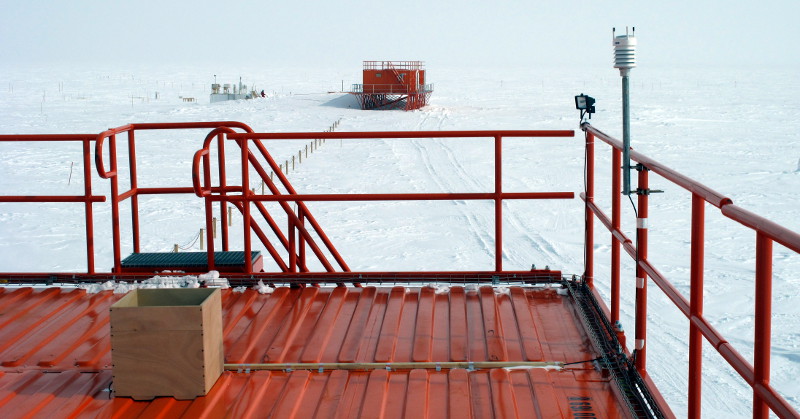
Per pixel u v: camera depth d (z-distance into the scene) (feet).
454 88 322.55
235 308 14.15
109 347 12.40
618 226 12.30
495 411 10.00
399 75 185.16
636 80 414.41
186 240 49.96
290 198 15.66
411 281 15.33
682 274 40.91
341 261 18.07
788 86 323.78
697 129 127.54
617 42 10.36
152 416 10.09
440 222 55.26
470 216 57.16
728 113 163.53
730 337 30.78
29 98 254.27
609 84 361.92
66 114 175.63
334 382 11.07
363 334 12.75
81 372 11.46
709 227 52.49
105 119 160.66
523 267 42.04
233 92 236.84
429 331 12.75
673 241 48.85
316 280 15.37
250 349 12.22
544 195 15.26
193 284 15.19
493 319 13.24
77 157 94.32
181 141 113.80
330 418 10.03
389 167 84.53
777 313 33.55
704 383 26.12
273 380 11.21
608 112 165.68
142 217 58.03
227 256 16.90
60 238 50.65
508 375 11.12
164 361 10.50
